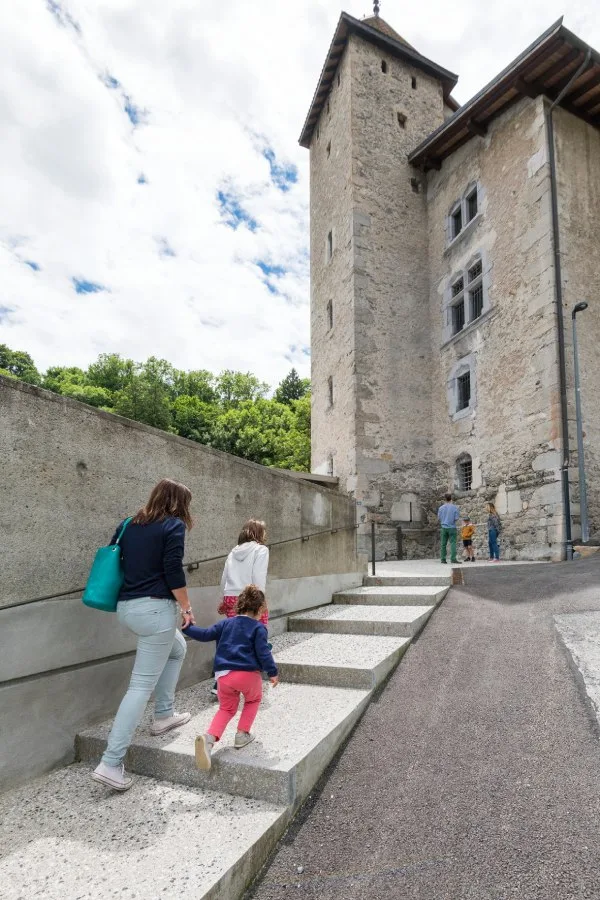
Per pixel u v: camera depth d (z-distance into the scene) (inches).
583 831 85.8
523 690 133.4
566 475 400.5
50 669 113.2
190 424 1487.5
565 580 253.6
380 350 572.7
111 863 79.5
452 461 542.9
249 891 80.4
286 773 96.3
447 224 588.4
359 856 85.8
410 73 666.2
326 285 662.5
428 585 266.5
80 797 100.3
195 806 96.3
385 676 152.4
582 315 439.8
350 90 617.9
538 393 433.4
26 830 89.1
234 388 1926.7
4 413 107.0
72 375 1905.8
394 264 600.1
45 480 114.8
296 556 217.9
